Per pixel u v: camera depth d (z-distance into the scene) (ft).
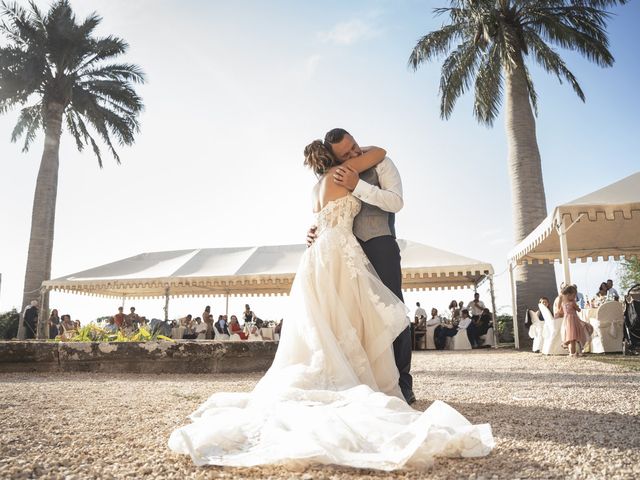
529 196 49.29
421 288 69.62
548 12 53.98
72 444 6.53
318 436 5.35
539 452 5.69
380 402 6.46
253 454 5.31
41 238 66.33
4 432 7.24
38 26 72.38
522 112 51.39
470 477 4.83
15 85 68.33
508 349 44.29
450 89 57.52
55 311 56.03
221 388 13.67
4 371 19.02
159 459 5.74
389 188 9.89
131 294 73.82
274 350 20.35
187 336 51.90
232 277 54.49
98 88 77.10
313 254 9.36
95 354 19.31
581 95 54.90
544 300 35.14
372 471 5.11
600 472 4.89
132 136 79.87
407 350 9.91
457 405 9.64
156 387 13.97
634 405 9.01
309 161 10.09
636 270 51.62
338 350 8.34
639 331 26.37
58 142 71.05
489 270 51.83
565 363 21.68
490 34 52.21
